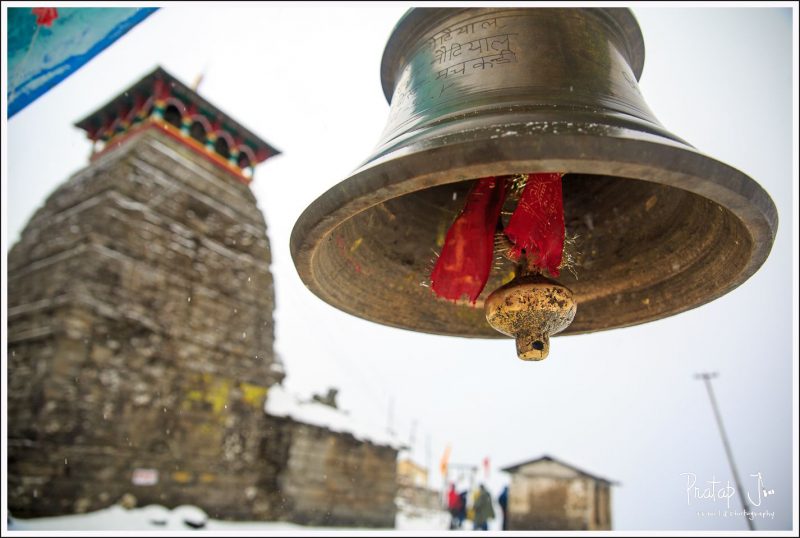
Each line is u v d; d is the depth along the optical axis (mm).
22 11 3062
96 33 3041
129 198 16016
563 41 1737
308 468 17625
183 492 14438
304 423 17750
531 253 1808
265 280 18875
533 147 1104
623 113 1488
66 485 12164
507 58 1694
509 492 22953
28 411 12453
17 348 13625
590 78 1647
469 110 1515
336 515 17938
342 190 1300
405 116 1766
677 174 1137
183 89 18906
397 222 2166
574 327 2104
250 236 19078
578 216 2201
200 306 16484
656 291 1944
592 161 1104
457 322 2221
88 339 13484
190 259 16797
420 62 1956
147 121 18125
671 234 1940
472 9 1878
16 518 11422
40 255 14969
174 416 14883
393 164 1207
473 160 1133
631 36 1997
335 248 1849
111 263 14570
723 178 1165
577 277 2143
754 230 1356
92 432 12898
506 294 1714
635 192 2100
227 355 16797
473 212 1941
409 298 2150
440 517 29828
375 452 20078
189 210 17625
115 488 12984
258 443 16984
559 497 22344
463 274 1868
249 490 16125
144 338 14750
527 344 1700
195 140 19328
